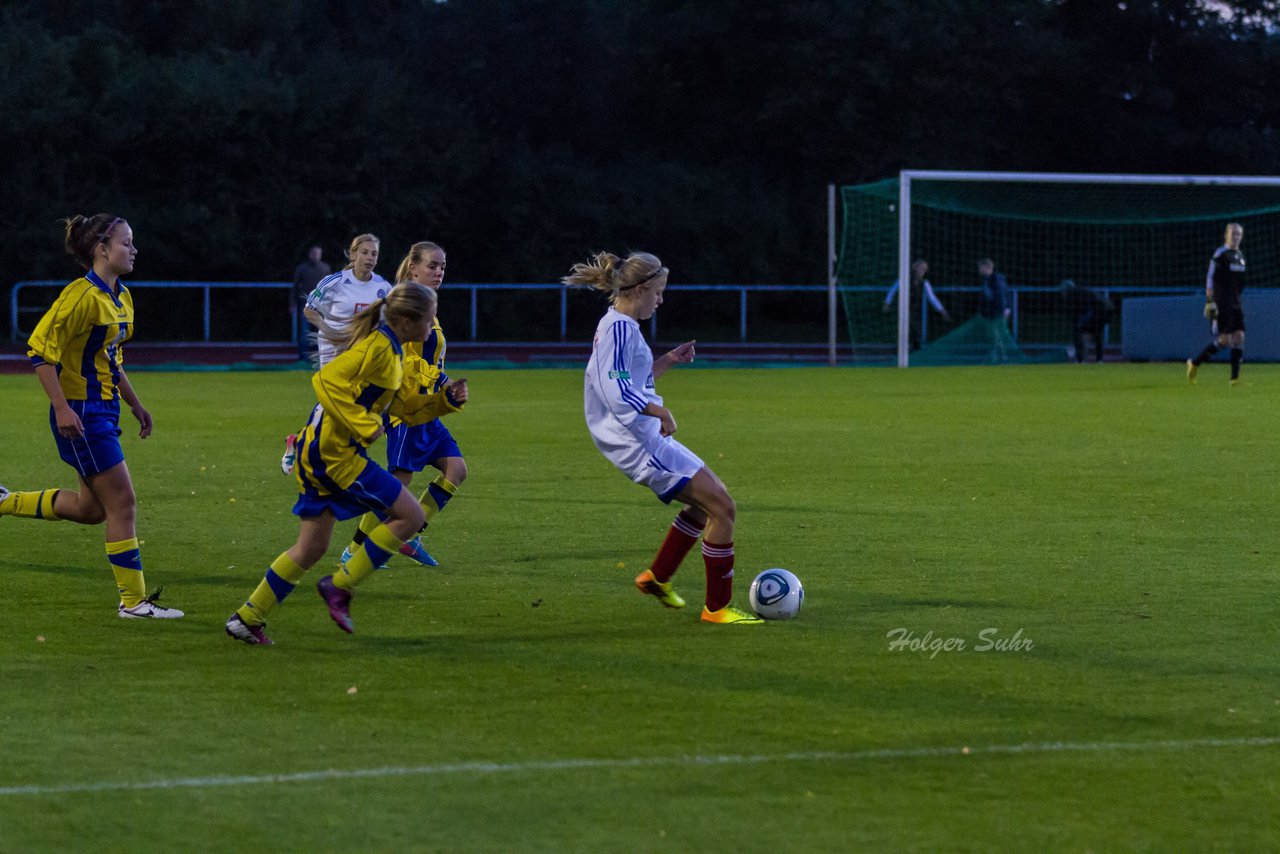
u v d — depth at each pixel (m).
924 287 111.69
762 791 15.62
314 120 144.88
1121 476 40.91
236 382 83.81
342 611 22.34
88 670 20.48
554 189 155.88
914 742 17.23
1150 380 81.69
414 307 21.83
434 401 28.67
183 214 138.00
